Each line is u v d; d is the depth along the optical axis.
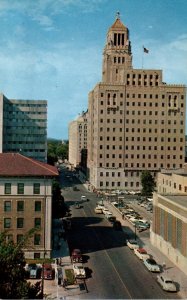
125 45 196.88
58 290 57.75
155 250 82.19
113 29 196.62
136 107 178.88
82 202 145.88
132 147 180.00
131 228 102.38
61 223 105.44
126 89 178.00
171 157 181.62
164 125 180.38
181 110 180.75
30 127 178.50
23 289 29.95
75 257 72.00
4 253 31.23
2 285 29.31
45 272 62.97
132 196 164.88
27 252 72.12
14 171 72.19
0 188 71.75
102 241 88.19
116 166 179.88
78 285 60.31
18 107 177.38
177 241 72.44
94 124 189.88
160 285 60.88
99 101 177.88
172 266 71.38
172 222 74.94
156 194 86.00
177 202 75.00
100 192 172.88
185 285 61.31
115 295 56.41
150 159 180.88
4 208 72.00
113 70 195.88
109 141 179.00
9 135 176.88
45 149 179.75
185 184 95.94
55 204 96.69
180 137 181.38
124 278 64.19
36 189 72.81
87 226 103.94
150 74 179.00
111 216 112.94
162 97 179.50
